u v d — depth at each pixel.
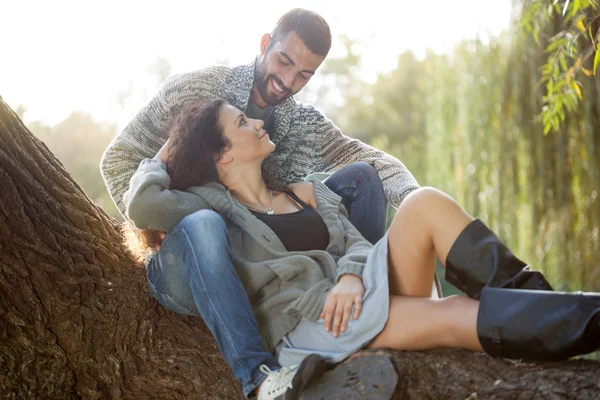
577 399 2.04
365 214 3.03
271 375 2.26
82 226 2.87
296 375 2.20
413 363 2.25
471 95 8.18
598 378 2.09
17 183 2.72
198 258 2.44
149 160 2.77
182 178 2.72
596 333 2.05
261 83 3.07
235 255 2.62
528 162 7.48
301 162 3.27
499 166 7.76
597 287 7.11
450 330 2.27
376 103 23.19
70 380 2.72
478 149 8.09
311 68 3.04
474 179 8.25
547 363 2.21
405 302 2.37
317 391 2.24
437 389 2.18
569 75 3.70
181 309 2.74
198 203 2.67
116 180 3.00
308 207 2.80
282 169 3.23
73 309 2.75
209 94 3.06
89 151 14.13
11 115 2.76
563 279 7.31
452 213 2.34
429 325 2.29
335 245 2.72
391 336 2.35
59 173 2.87
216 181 2.76
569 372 2.13
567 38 3.69
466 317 2.24
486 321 2.17
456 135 8.66
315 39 3.00
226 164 2.75
